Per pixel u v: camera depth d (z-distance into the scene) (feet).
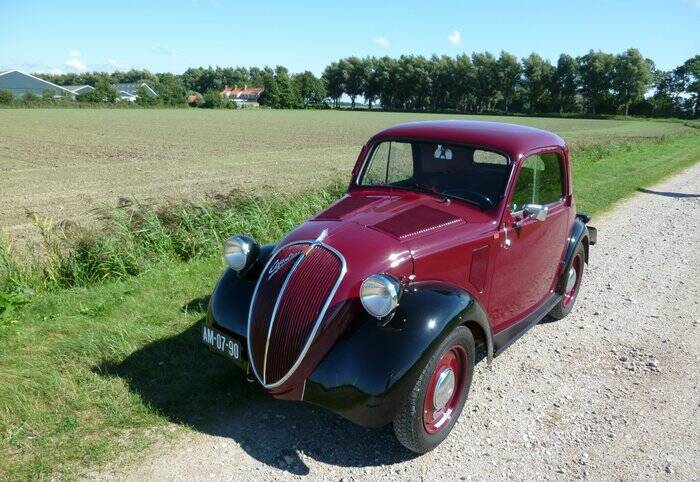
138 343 14.38
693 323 18.60
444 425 11.39
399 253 11.09
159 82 544.62
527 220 14.12
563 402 13.37
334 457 10.91
